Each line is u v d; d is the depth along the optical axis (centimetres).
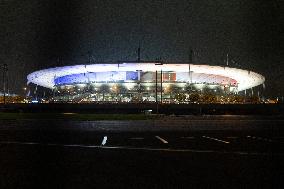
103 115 4866
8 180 826
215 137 2256
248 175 922
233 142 1916
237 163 1143
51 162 1131
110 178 867
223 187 772
